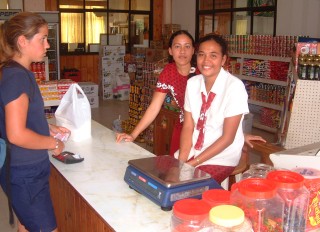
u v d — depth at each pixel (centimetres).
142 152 258
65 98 289
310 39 526
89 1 1085
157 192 174
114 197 189
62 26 1065
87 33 1102
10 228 349
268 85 713
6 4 977
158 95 317
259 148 276
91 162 238
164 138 492
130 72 1031
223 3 969
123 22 1142
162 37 1155
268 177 151
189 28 1098
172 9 1167
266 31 849
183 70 306
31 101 192
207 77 244
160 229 158
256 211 140
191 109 255
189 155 259
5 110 184
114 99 1013
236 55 754
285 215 147
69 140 283
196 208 143
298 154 187
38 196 204
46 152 208
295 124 339
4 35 191
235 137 251
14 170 196
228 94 236
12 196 201
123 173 220
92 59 1104
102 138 289
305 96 332
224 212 130
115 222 164
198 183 176
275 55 680
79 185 203
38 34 192
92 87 894
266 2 836
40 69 641
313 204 157
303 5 746
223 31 979
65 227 254
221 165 252
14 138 183
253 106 777
